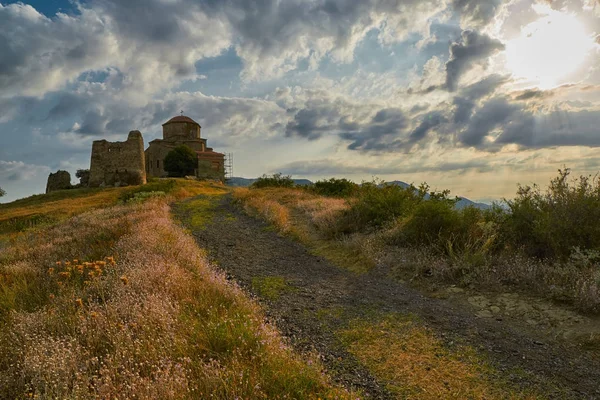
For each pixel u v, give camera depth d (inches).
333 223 515.8
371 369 176.4
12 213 1300.4
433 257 335.3
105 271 275.1
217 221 666.8
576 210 285.4
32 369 145.2
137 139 1969.7
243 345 170.6
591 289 225.0
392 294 286.5
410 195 546.3
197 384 141.0
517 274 273.1
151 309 190.1
